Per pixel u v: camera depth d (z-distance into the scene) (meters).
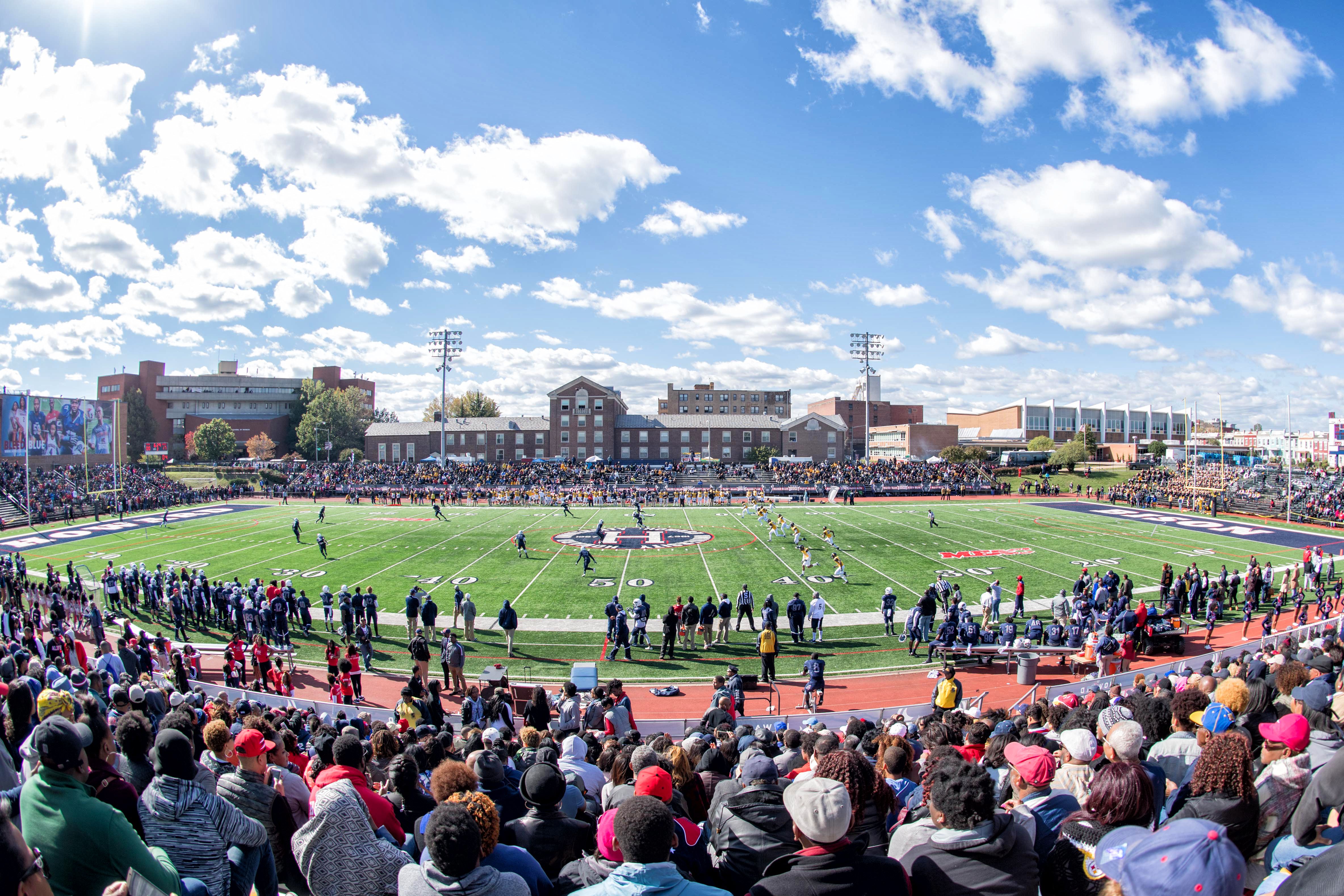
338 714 14.70
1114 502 66.88
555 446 102.19
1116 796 3.84
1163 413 139.62
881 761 7.05
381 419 161.88
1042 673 21.61
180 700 11.34
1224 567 36.31
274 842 5.54
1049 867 3.96
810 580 33.44
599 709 12.60
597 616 28.03
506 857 4.35
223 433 106.88
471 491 70.88
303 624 26.66
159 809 4.41
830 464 90.81
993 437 130.75
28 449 54.12
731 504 66.62
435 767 8.20
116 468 72.44
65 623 23.91
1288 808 5.03
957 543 43.25
